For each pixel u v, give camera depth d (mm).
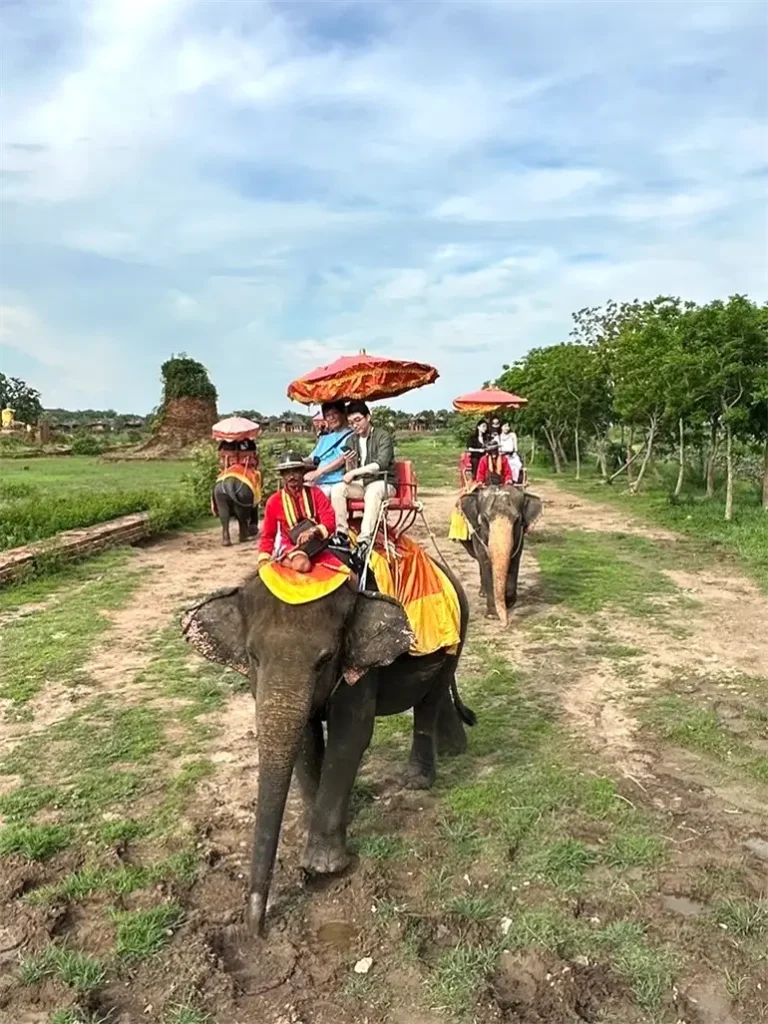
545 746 6262
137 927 4051
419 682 4988
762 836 5020
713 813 5281
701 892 4414
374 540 4977
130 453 47438
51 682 7703
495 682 7699
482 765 5926
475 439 14211
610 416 30562
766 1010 3578
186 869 4590
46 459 45375
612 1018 3529
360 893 4340
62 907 4262
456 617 5262
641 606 10570
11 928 4109
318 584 4000
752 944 3992
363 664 4078
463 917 4160
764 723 6758
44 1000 3639
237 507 15844
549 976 3766
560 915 4188
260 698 3764
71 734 6488
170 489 25828
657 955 3896
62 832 4977
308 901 4320
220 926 4094
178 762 6012
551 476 32969
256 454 16656
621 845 4832
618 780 5703
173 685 7562
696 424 20406
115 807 5344
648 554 14250
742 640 9148
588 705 7152
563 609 10391
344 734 4410
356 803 5316
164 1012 3572
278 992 3693
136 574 12648
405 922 4082
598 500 23109
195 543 15961
